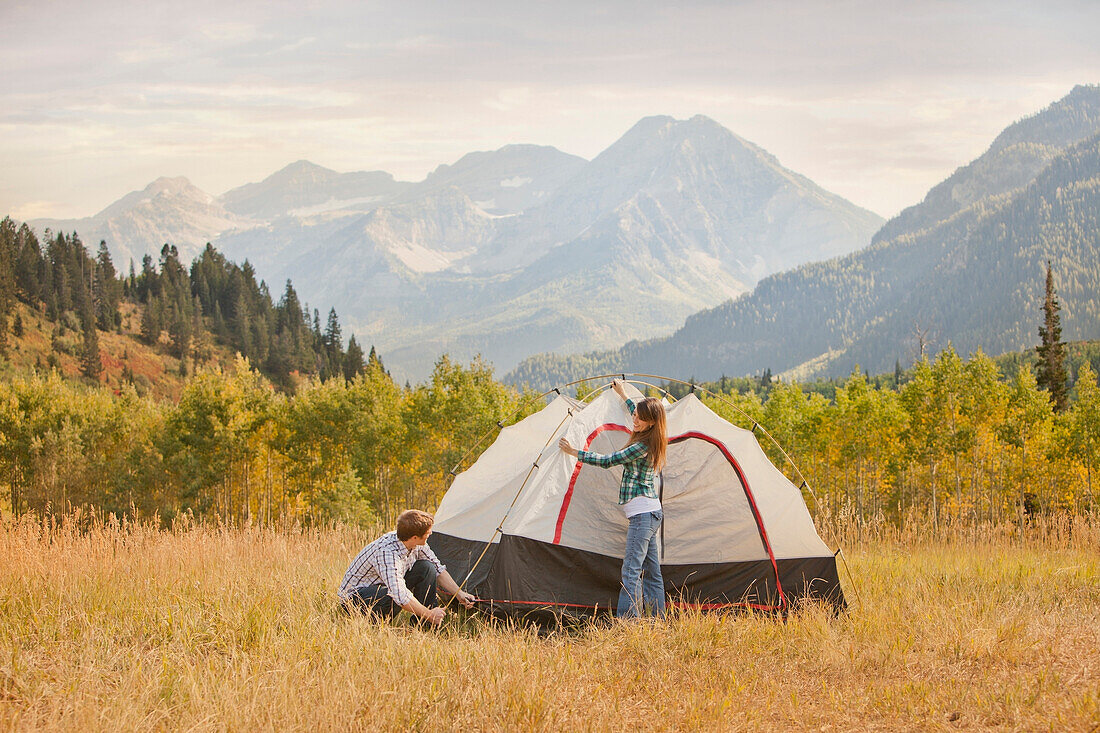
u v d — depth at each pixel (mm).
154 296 187625
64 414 70312
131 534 10812
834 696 4926
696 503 7980
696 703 4770
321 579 8211
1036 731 4285
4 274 149125
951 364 49375
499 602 7309
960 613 6703
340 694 4648
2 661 5352
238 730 4223
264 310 198625
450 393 51406
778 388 61281
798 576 7785
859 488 54594
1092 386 45281
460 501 8656
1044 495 46938
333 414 57906
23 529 10062
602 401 8250
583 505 7660
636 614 6738
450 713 4555
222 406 58062
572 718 4445
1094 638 5977
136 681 4961
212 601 7047
